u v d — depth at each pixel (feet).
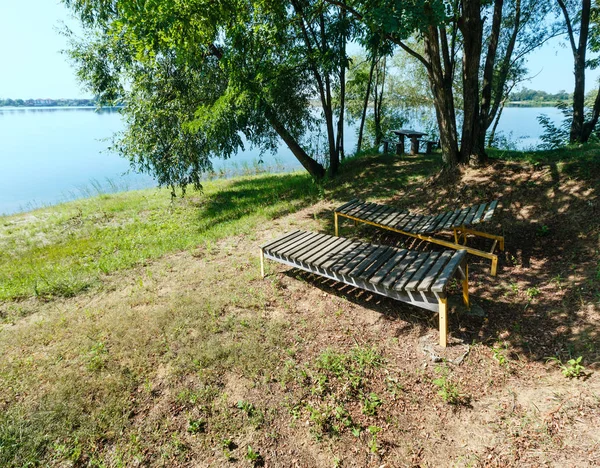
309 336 13.85
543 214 20.04
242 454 9.45
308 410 10.62
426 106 69.41
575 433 8.91
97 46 36.27
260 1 27.76
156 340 13.78
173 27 20.53
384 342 13.38
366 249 16.84
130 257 23.53
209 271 19.83
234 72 30.66
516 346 12.37
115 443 9.85
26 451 9.57
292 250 17.22
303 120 42.32
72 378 11.97
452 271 12.81
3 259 26.17
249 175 61.36
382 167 36.68
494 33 24.80
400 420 10.25
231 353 12.89
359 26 27.07
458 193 24.89
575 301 13.74
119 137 36.29
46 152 109.91
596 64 40.96
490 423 9.79
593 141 33.81
